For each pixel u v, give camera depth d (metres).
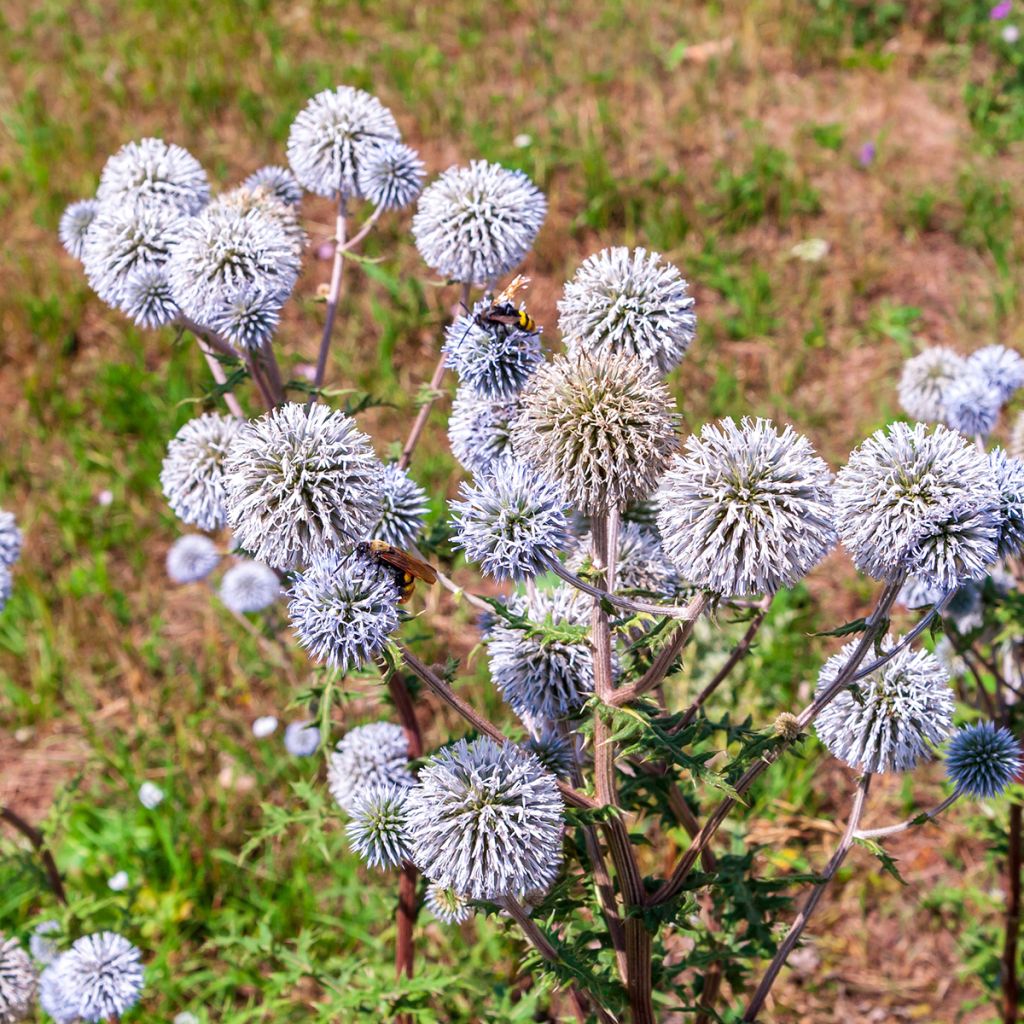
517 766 0.34
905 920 0.65
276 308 0.45
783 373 0.95
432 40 1.35
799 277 1.04
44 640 0.80
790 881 0.40
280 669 0.77
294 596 0.36
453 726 0.72
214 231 0.44
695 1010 0.43
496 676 0.41
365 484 0.36
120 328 1.03
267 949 0.51
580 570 0.35
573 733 0.39
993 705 0.50
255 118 1.23
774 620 0.75
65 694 0.79
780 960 0.40
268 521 0.36
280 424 0.37
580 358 0.37
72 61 1.35
